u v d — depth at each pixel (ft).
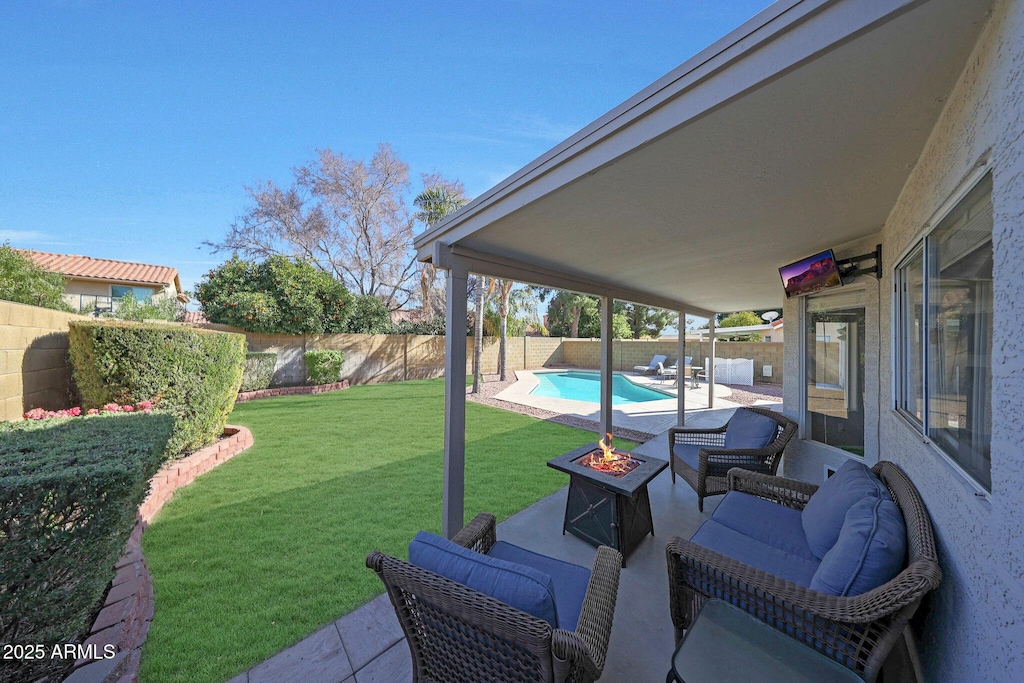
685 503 13.37
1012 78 3.50
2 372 14.19
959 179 4.82
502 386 44.83
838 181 7.40
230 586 8.87
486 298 51.08
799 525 8.26
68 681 6.37
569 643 4.18
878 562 5.31
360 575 9.30
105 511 6.58
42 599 6.12
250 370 35.19
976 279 4.77
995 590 3.88
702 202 8.21
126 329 15.31
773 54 4.41
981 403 4.63
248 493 14.20
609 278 16.75
